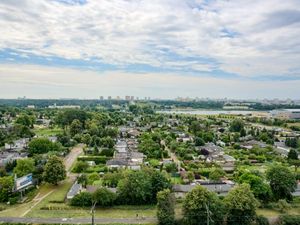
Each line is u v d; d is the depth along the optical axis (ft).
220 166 506.07
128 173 355.77
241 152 624.59
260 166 522.88
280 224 289.12
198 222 279.08
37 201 347.56
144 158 558.15
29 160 438.81
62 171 403.75
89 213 313.94
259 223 285.43
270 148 640.58
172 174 455.22
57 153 562.66
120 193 339.98
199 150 618.03
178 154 597.93
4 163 489.67
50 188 394.11
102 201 326.24
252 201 287.07
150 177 352.49
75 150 644.27
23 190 368.07
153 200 344.28
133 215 311.27
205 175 464.65
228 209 287.48
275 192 351.87
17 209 324.19
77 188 368.68
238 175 409.49
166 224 282.77
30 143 577.43
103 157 558.56
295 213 318.86
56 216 305.53
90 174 448.24
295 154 562.25
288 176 354.13
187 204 284.20
